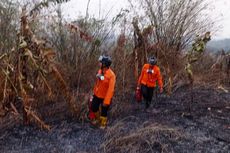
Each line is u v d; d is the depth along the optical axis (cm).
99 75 934
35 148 847
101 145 858
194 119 1066
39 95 1073
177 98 1282
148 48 1400
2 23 1126
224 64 1667
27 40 959
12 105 954
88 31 1255
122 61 1284
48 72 977
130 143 851
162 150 828
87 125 976
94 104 953
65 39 1233
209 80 1541
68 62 1223
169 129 912
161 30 1486
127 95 1239
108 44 1312
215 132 971
